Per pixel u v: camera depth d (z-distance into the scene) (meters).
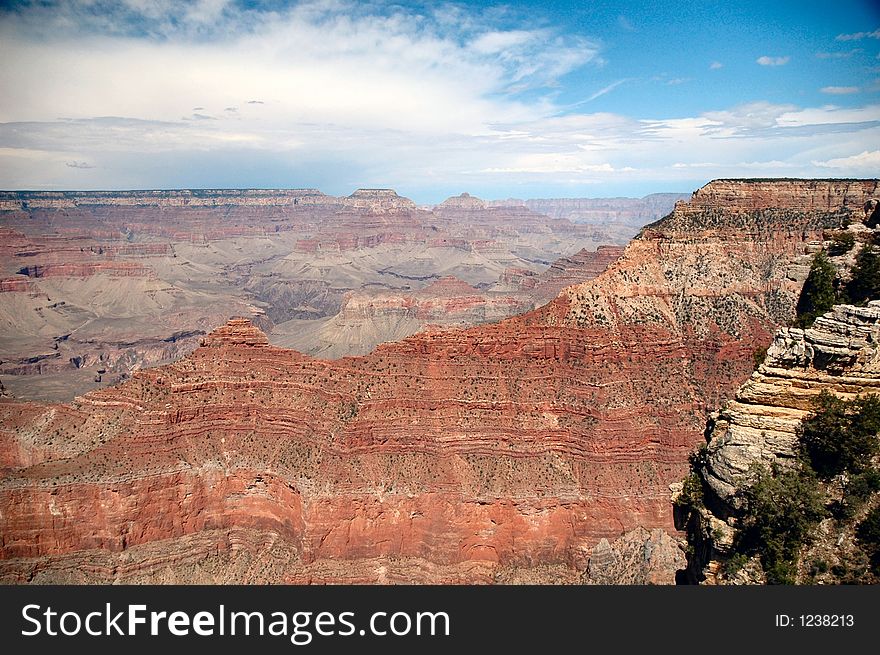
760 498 42.66
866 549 40.03
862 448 42.16
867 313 45.84
